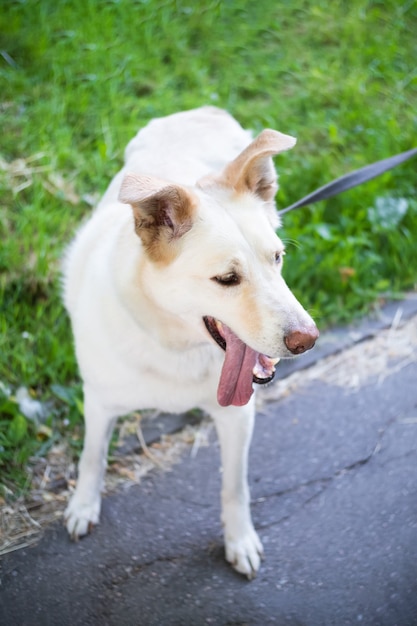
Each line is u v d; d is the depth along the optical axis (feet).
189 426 5.04
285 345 3.53
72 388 5.04
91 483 4.44
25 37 7.51
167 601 4.10
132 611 4.05
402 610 4.05
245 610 4.06
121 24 7.95
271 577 4.22
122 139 6.60
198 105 7.09
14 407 4.83
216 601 4.10
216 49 7.98
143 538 4.40
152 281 3.68
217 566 4.27
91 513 4.41
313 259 5.84
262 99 7.52
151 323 3.76
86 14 7.99
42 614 4.02
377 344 5.62
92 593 4.12
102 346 3.89
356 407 5.19
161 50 7.82
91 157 6.46
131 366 3.87
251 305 3.56
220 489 4.68
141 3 8.21
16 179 6.21
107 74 7.33
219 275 3.56
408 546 4.36
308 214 6.28
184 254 3.60
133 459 4.82
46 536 4.38
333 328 5.70
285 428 5.04
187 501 4.61
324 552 4.34
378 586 4.17
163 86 7.29
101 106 7.00
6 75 7.08
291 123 7.11
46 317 5.41
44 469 4.69
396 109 7.39
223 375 3.71
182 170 4.35
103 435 4.33
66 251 4.87
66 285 4.41
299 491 4.68
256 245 3.63
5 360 5.08
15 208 6.02
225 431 4.16
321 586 4.17
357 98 7.43
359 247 6.10
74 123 6.86
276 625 3.99
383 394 5.28
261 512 4.56
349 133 7.10
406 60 8.15
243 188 3.78
